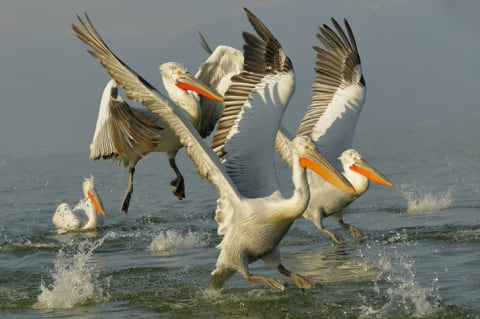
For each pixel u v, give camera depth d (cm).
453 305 920
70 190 2984
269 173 1023
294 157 989
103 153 1222
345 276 1105
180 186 1317
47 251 1480
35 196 2772
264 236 988
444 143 4622
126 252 1422
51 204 2444
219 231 999
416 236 1380
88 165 5041
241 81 1066
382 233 1442
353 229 1424
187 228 1673
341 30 1419
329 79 1419
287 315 933
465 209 1680
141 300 1041
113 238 1598
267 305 981
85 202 1781
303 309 955
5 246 1542
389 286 1030
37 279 1213
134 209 2092
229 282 1120
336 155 1383
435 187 2169
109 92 1209
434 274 1073
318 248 1342
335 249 1321
